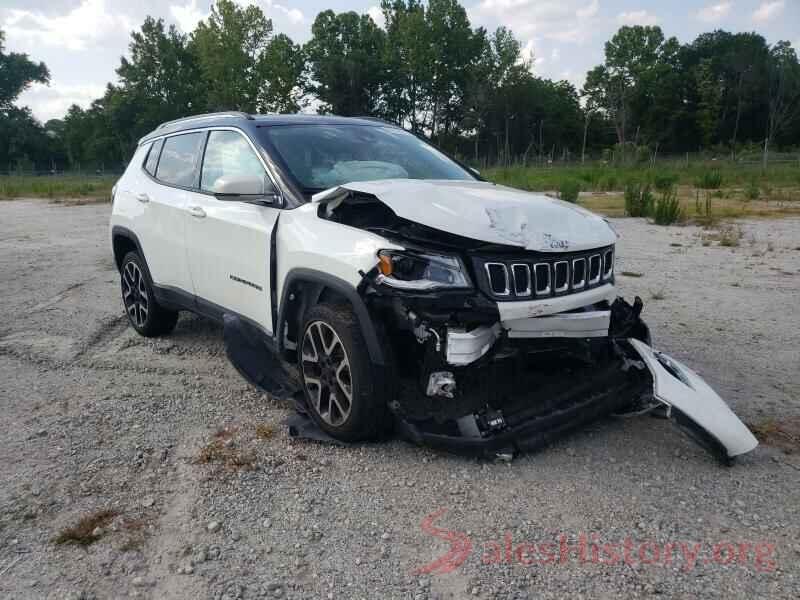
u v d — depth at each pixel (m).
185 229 4.76
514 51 74.94
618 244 10.64
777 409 4.10
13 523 2.93
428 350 3.23
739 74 80.19
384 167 4.38
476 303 3.09
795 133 76.81
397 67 75.75
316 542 2.79
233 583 2.53
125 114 79.25
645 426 3.84
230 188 3.85
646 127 83.69
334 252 3.40
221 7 68.06
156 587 2.52
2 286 7.77
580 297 3.35
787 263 8.86
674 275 8.12
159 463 3.46
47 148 84.69
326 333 3.56
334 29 80.62
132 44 78.62
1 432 3.83
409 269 3.14
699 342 5.45
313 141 4.42
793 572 2.59
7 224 14.93
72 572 2.60
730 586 2.51
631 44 82.00
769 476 3.30
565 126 84.56
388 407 3.39
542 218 3.41
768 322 6.02
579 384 3.60
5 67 79.75
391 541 2.79
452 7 73.12
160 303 5.33
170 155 5.30
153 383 4.61
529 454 3.51
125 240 5.79
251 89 70.38
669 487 3.19
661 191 20.78
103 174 58.72
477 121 75.50
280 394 3.96
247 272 4.15
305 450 3.58
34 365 5.00
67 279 8.18
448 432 3.32
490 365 3.40
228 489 3.19
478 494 3.13
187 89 80.44
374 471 3.34
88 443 3.68
